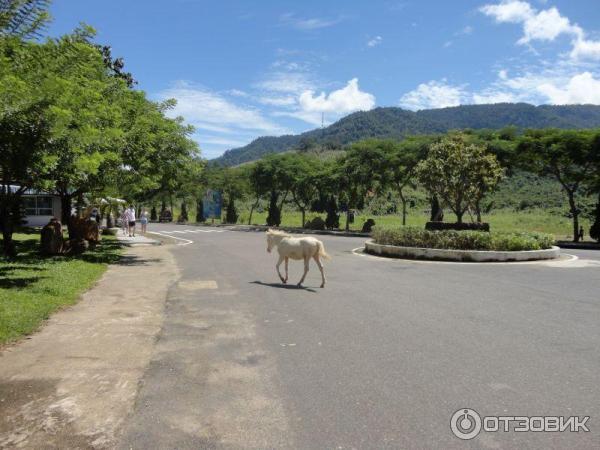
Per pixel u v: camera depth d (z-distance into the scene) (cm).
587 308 908
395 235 1936
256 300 979
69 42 1000
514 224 4791
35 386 509
